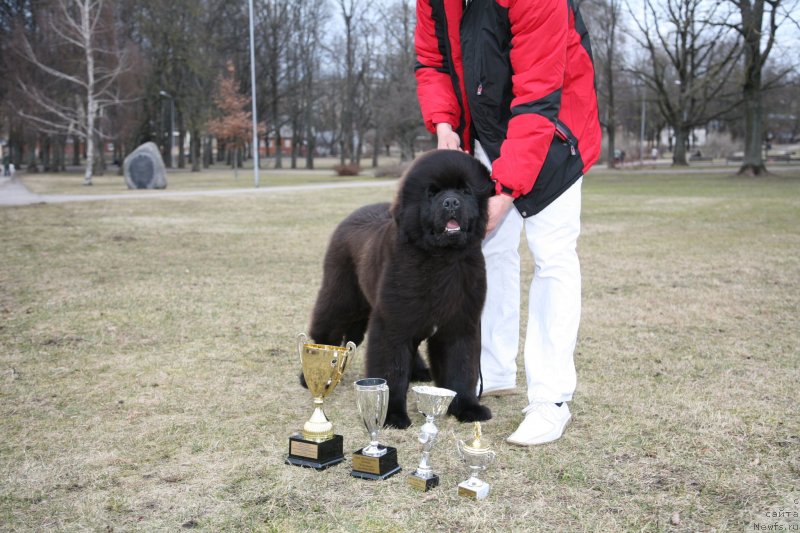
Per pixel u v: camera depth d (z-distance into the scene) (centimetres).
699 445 338
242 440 346
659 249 1071
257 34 5600
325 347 317
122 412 386
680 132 4012
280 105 6225
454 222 331
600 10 4806
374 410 303
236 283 799
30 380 443
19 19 4050
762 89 3338
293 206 1933
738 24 3209
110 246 1107
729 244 1119
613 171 4634
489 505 276
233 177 4306
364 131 6281
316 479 301
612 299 709
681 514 267
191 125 4928
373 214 427
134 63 4025
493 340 421
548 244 352
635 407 395
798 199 1998
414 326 360
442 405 293
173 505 274
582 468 312
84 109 4003
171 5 4672
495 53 353
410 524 260
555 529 256
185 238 1220
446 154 346
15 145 5825
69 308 657
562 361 349
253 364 485
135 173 2869
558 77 330
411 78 4444
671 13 3781
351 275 428
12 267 895
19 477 299
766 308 662
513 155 333
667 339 552
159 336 560
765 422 368
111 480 297
